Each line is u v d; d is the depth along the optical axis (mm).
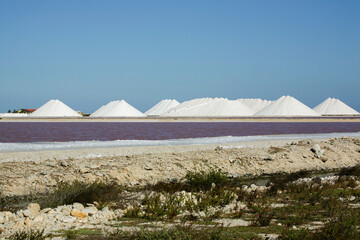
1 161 17141
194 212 9359
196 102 153375
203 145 24969
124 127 60938
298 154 21391
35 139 34719
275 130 52219
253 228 7785
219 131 49188
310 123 80875
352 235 6938
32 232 6898
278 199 11148
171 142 29297
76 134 42469
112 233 7148
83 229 7469
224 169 18094
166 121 91562
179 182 14023
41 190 13203
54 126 63844
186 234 6750
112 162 16953
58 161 16875
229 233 7301
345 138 27859
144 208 9508
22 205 10516
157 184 13594
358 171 17047
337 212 8992
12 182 13469
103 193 10680
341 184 13453
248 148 22703
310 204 10258
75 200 10109
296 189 12484
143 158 18094
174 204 9594
